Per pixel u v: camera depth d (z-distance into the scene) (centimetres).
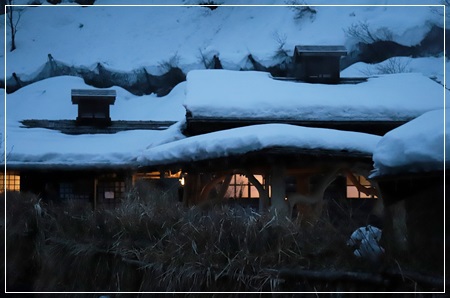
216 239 503
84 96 1975
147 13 5322
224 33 4772
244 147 917
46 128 1967
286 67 4053
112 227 662
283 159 927
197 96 1416
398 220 414
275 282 434
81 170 1716
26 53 4797
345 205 629
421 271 380
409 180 403
